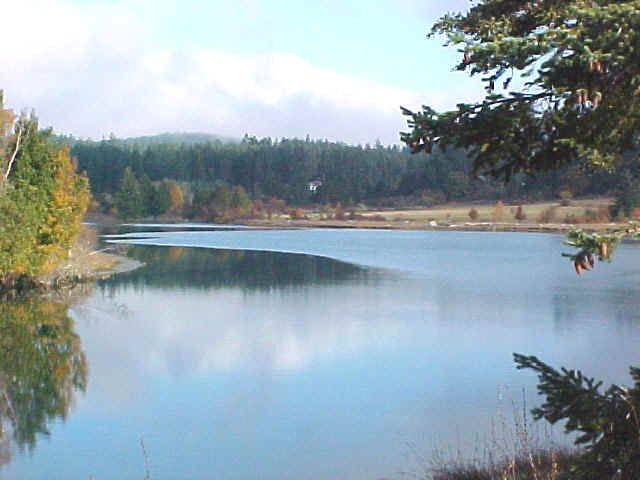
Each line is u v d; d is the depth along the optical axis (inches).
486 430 557.3
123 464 519.5
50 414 640.4
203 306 1284.4
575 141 180.4
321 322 1101.1
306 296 1417.3
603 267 1964.8
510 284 1605.6
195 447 550.6
